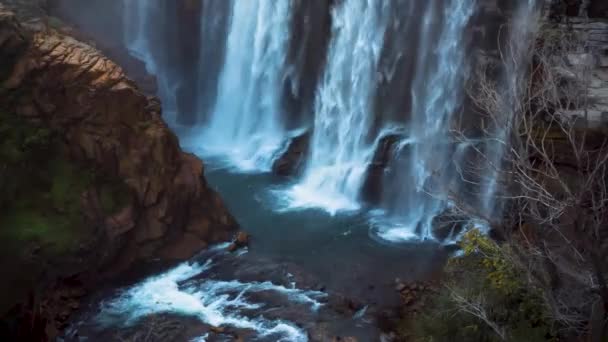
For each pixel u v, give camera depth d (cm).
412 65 2359
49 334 1516
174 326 1591
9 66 1748
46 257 1606
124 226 1773
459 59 2208
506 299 1365
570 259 1340
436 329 1443
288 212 2250
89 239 1692
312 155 2581
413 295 1756
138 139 1869
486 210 1945
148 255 1848
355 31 2489
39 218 1664
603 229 1285
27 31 1838
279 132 2777
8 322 1448
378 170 2328
